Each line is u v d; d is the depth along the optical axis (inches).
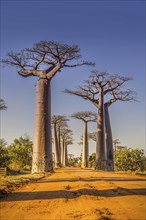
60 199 377.7
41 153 1136.8
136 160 1739.7
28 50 1153.4
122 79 1624.0
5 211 299.4
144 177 836.0
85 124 2384.4
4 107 1378.0
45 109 1166.3
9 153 1619.1
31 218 263.9
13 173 1221.7
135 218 254.1
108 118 1705.2
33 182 679.7
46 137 1148.5
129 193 430.0
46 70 1206.3
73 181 685.3
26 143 1759.4
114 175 955.3
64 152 3435.0
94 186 544.4
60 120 2379.4
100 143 1610.5
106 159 1612.9
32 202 356.5
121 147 2812.5
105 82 1648.6
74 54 1165.1
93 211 286.7
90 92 1676.9
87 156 2384.4
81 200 365.4
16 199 383.9
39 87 1186.0
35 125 1163.9
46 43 1123.3
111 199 369.4
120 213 276.8
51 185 589.0
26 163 1712.6
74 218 258.8
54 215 275.3
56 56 1173.1
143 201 350.3
